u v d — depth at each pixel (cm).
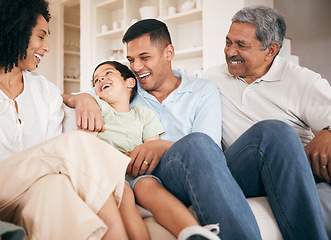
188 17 366
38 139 114
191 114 144
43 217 75
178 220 84
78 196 77
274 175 96
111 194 84
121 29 422
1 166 87
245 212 86
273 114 142
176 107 144
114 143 127
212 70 170
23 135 110
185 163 92
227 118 152
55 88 128
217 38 325
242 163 106
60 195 77
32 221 76
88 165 82
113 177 82
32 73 124
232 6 311
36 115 115
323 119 130
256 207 99
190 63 389
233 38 144
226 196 85
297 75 141
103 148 85
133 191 105
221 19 320
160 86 149
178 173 95
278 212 95
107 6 457
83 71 473
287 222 93
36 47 114
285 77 144
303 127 145
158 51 142
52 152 84
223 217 84
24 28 108
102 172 82
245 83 153
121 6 458
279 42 145
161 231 88
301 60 495
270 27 140
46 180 80
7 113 107
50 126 119
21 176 83
